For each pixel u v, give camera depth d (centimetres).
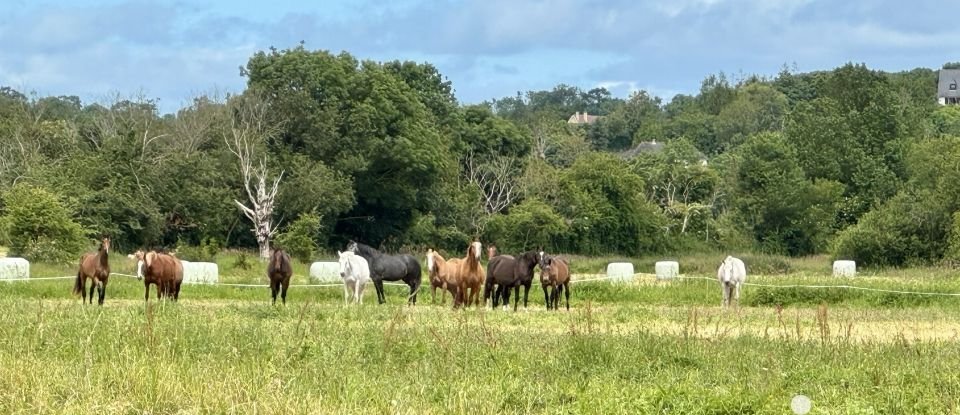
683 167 9175
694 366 1725
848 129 9375
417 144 7519
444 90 9169
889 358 1747
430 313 2781
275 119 7206
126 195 6019
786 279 4444
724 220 8844
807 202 8456
